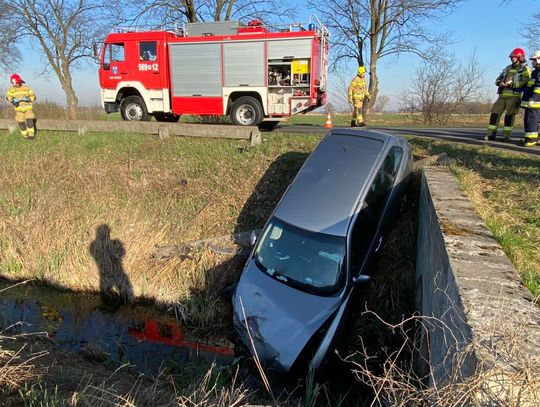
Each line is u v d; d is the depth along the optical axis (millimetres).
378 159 5723
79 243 7668
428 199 4633
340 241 4938
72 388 3324
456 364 2070
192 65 11969
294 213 5387
